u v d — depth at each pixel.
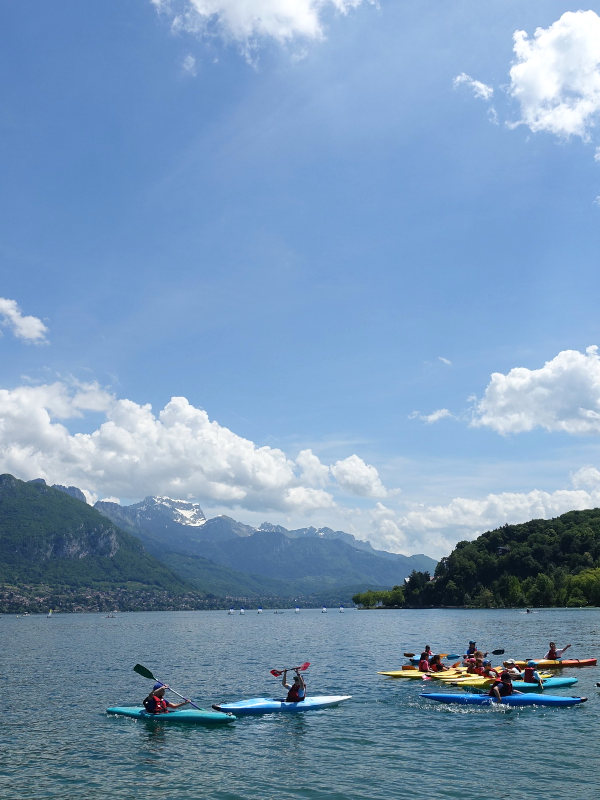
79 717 30.61
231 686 40.72
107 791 19.61
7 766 22.25
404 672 43.94
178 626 164.62
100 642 93.88
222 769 21.77
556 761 22.02
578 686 36.97
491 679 35.75
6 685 42.94
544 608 186.75
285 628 139.62
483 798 18.53
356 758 22.92
